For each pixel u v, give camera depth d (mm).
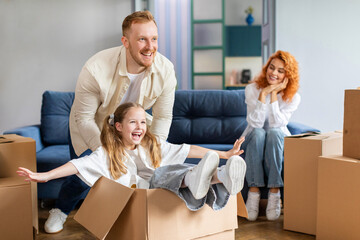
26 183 1765
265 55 4438
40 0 3857
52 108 3201
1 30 3826
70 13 3904
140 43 1843
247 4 7957
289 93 2680
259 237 2119
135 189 1448
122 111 1869
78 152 2188
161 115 2197
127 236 1504
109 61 1995
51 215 2229
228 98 3215
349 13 4023
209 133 3150
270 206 2414
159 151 1980
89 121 2033
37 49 3883
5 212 1723
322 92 4074
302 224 2168
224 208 1630
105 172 1780
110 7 3949
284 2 4012
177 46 6059
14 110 3893
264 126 2752
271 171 2416
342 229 1888
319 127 4102
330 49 4051
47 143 3182
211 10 5863
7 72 3859
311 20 4023
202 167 1421
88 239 2104
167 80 2072
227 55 7625
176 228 1477
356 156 1921
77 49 3938
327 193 1949
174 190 1460
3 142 2025
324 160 1955
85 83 1956
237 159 1429
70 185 2205
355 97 1911
